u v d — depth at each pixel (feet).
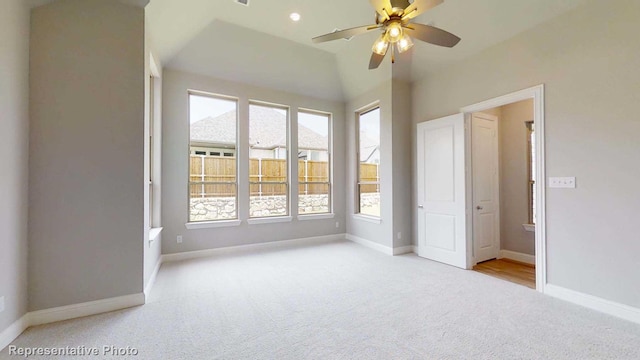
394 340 6.36
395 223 14.21
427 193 13.53
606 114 7.72
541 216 9.16
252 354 5.85
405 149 14.53
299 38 13.12
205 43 12.55
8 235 6.30
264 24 12.03
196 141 13.97
